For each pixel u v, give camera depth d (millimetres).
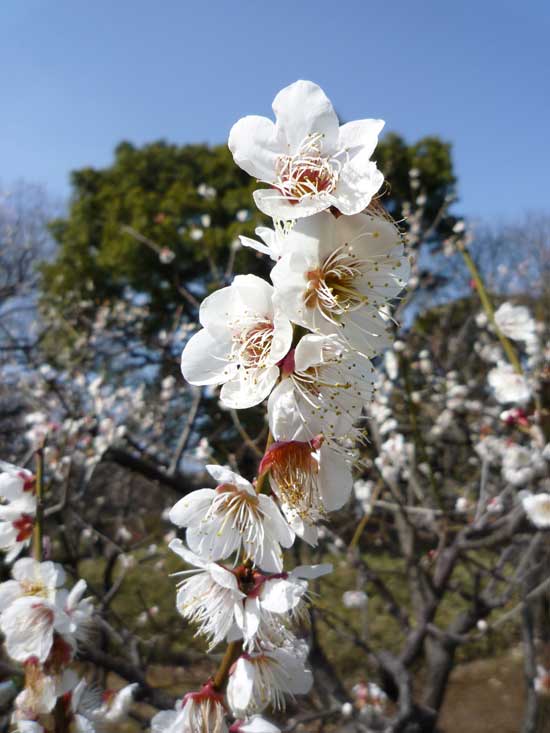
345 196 1116
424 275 9352
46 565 1701
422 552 4828
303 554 5270
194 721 1271
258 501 1223
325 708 3639
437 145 12906
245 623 1188
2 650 2512
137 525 7352
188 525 1237
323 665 3646
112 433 5086
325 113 1168
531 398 3754
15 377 7969
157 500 7652
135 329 9047
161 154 15000
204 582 1287
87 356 7852
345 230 1152
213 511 1233
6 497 1828
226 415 6762
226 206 13008
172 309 12250
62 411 6676
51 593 1674
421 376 7641
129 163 15000
